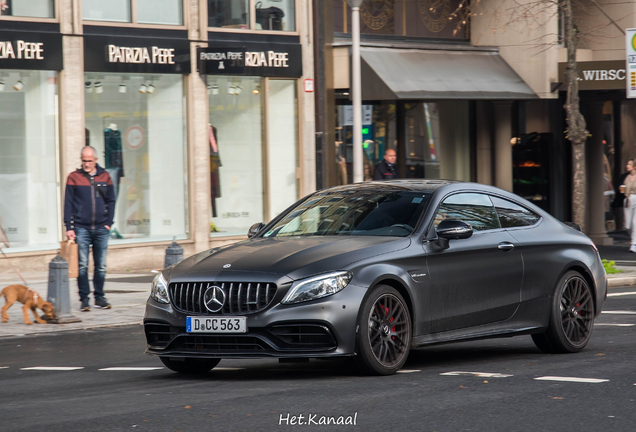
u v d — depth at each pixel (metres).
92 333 13.09
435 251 9.02
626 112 31.97
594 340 11.21
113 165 21.62
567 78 20.34
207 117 23.03
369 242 8.80
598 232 29.88
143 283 18.86
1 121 19.98
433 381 8.21
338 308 8.16
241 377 8.95
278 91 24.52
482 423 6.51
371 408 7.03
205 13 22.70
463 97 25.22
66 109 20.58
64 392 8.38
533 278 9.88
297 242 8.97
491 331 9.50
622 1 28.30
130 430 6.46
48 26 20.25
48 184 20.58
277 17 24.27
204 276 8.46
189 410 7.09
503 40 27.38
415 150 27.22
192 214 22.81
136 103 21.95
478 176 28.84
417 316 8.80
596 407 7.04
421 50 25.84
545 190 30.20
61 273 13.96
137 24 21.59
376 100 26.25
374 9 25.92
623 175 27.94
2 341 12.42
